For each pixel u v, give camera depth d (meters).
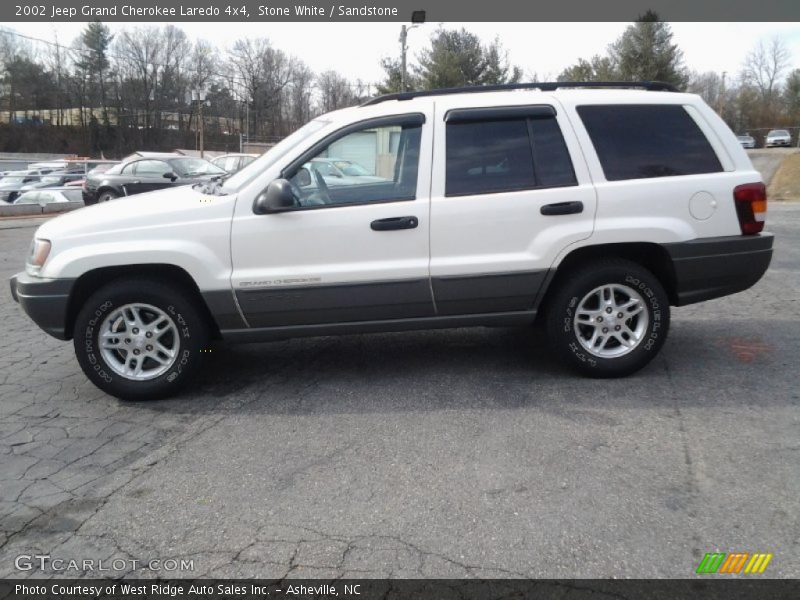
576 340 4.70
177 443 3.96
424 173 4.54
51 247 4.48
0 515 3.20
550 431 3.95
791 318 6.36
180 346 4.59
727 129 4.76
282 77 70.62
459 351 5.53
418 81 37.22
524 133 4.59
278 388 4.83
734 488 3.27
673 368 5.00
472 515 3.10
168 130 72.12
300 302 4.53
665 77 42.41
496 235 4.52
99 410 4.51
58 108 70.50
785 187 26.02
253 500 3.29
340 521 3.08
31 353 5.86
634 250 4.75
